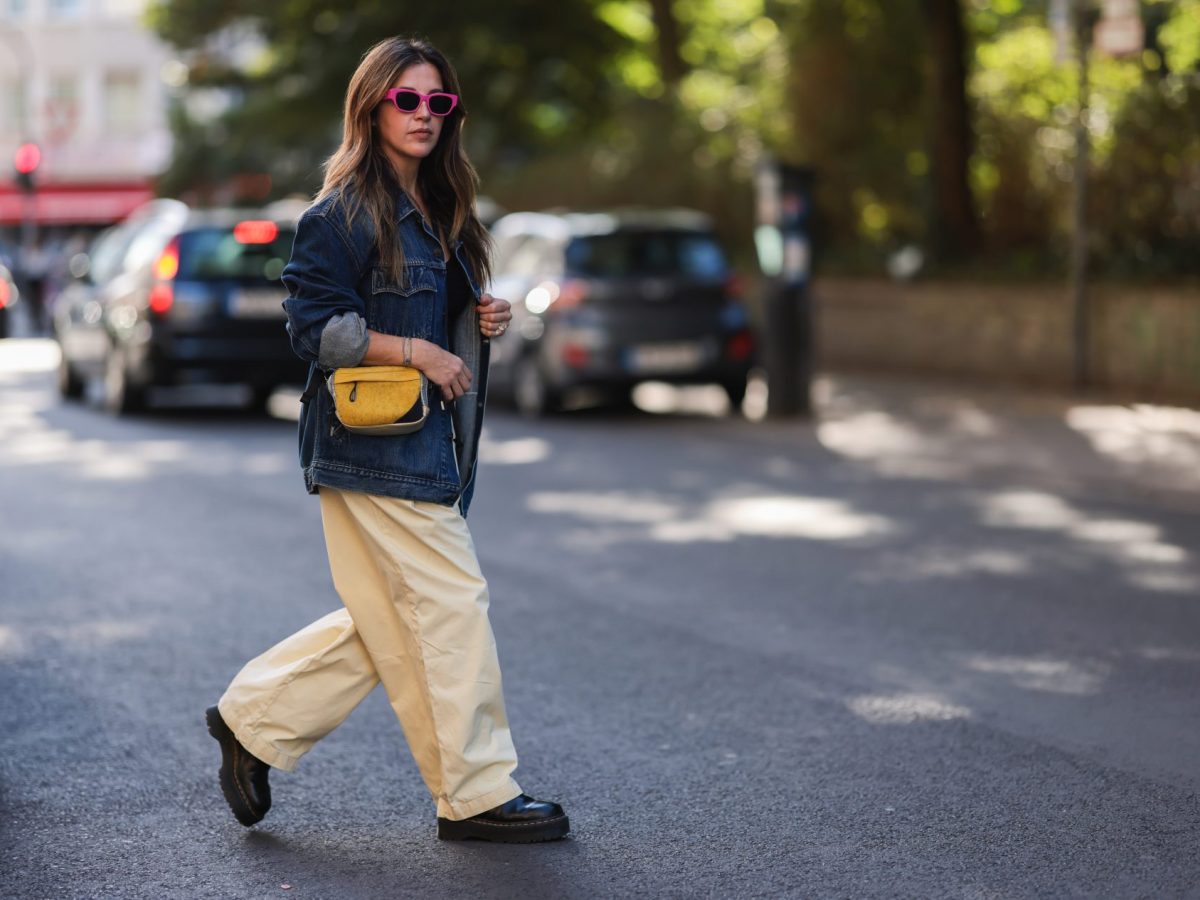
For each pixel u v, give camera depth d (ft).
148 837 26.63
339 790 28.99
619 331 90.33
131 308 93.30
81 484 67.46
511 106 196.44
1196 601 44.34
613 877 24.45
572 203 159.43
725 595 45.32
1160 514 59.31
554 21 189.26
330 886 24.30
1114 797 28.04
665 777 29.45
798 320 90.38
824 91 136.98
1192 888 23.73
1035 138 117.60
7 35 340.39
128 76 344.08
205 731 32.86
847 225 136.36
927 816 27.12
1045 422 85.97
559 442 81.61
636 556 51.11
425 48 25.27
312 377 25.34
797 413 90.89
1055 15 105.60
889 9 134.72
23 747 31.83
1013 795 28.19
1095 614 42.78
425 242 25.36
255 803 26.50
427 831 26.68
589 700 34.73
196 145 254.06
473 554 25.79
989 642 39.73
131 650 39.63
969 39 133.08
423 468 25.08
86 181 343.67
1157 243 100.63
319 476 25.13
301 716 26.13
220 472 71.26
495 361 97.35
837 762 30.25
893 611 43.16
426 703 25.68
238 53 250.98
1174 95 99.40
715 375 91.91
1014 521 57.72
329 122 195.83
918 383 107.45
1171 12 103.14
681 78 163.53
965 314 111.14
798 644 39.63
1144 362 98.12
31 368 132.46
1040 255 109.29
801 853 25.41
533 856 25.41
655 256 92.17
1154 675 36.52
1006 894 23.57
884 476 69.41
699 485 66.69
